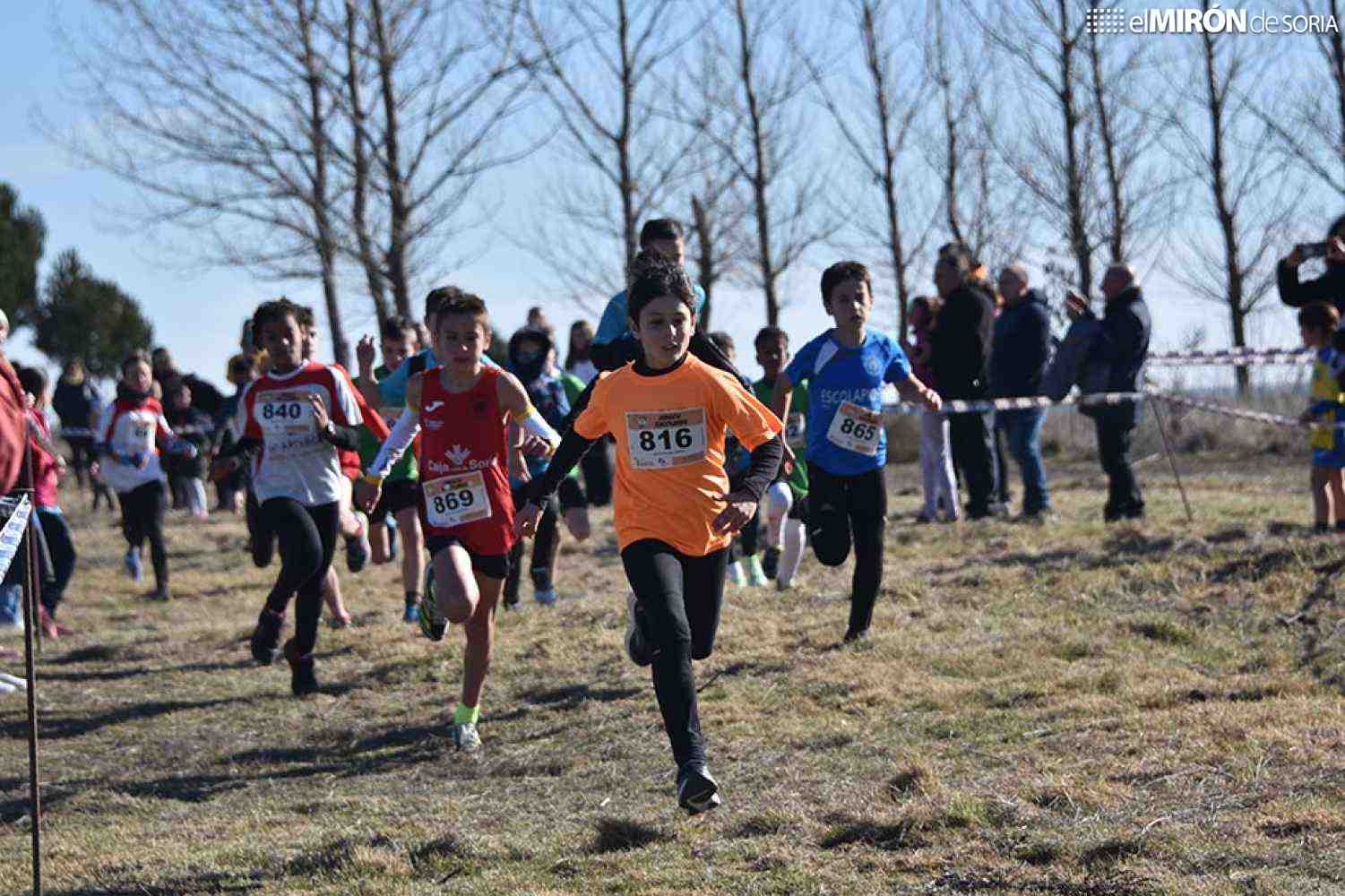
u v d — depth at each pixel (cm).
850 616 1268
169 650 1545
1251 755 835
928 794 814
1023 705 1021
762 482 796
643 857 755
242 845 825
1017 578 1482
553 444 1016
